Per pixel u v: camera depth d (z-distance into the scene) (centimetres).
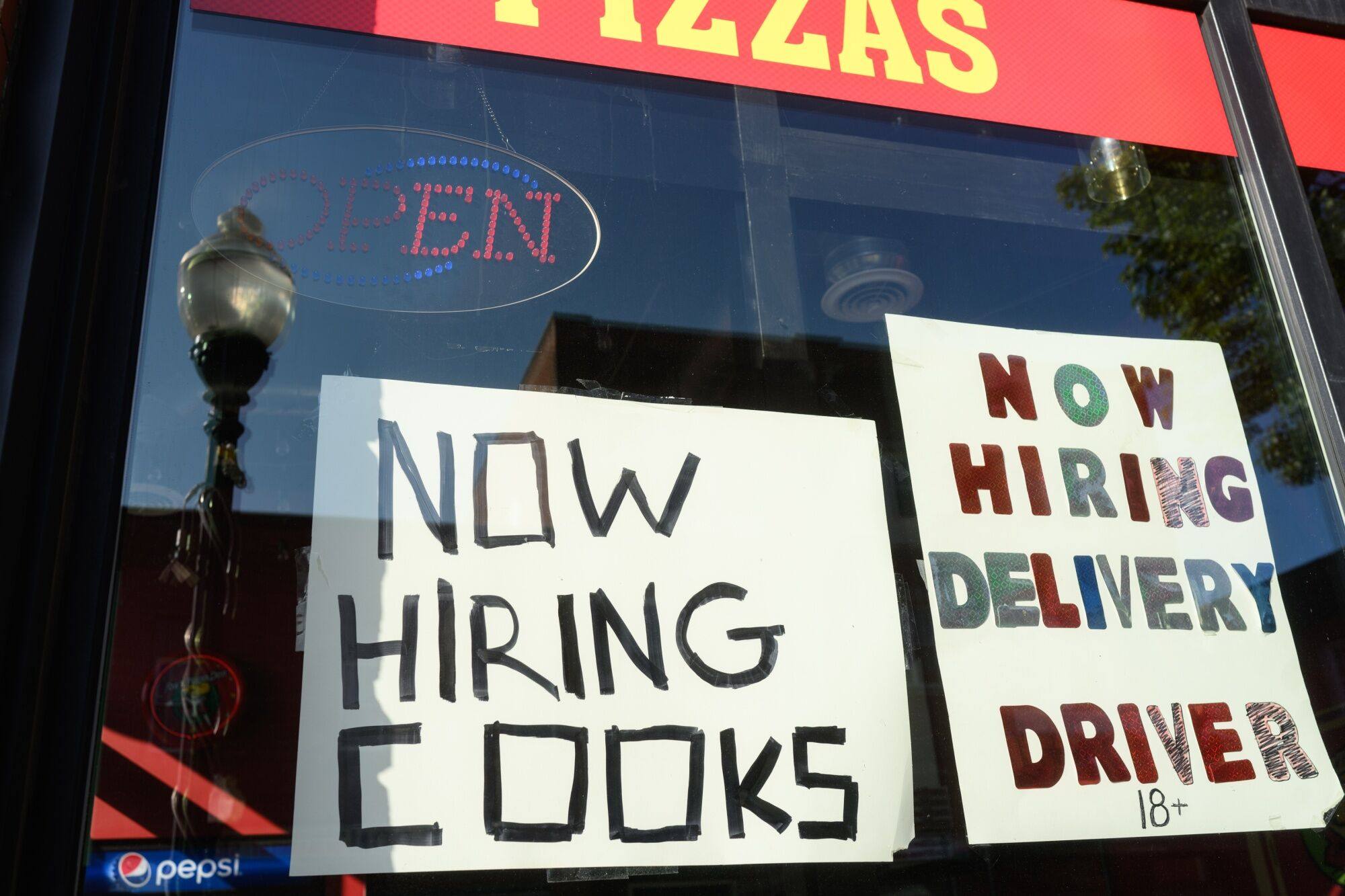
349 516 112
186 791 99
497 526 116
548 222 137
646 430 126
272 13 133
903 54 161
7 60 110
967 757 122
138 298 114
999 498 138
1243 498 149
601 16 148
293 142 130
